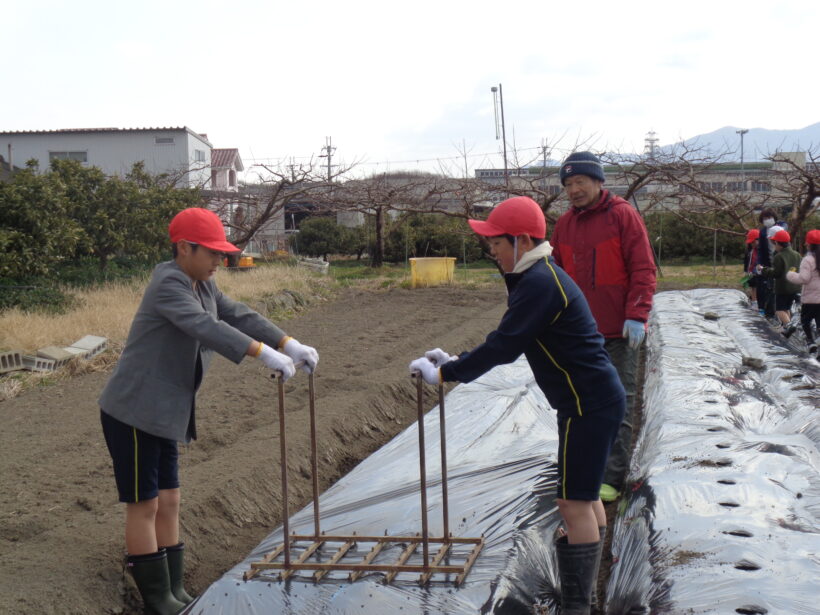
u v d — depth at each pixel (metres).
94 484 5.21
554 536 3.67
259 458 5.55
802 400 5.45
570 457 2.95
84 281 14.38
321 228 36.09
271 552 3.41
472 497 3.99
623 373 4.52
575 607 2.98
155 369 3.37
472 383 6.81
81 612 3.62
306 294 16.95
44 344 9.45
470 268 31.23
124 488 3.38
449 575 3.10
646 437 5.02
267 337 3.51
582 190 4.45
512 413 5.76
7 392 7.81
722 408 5.17
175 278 3.36
